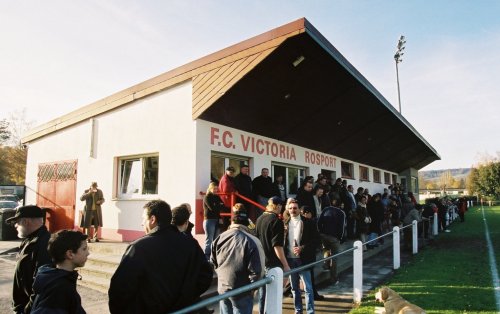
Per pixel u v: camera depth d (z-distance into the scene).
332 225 7.41
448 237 14.53
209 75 7.92
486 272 7.93
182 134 8.34
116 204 9.59
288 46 7.04
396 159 21.69
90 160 10.62
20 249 2.92
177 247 2.51
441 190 88.81
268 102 8.84
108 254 8.30
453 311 5.37
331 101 10.31
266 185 8.58
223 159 9.00
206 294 6.03
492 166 55.56
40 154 12.78
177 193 8.21
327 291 6.72
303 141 11.99
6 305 5.96
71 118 11.37
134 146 9.41
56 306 2.26
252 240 3.89
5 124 41.41
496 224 20.20
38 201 12.46
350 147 15.15
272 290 3.01
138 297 2.30
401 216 14.38
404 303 4.76
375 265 9.10
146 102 9.30
